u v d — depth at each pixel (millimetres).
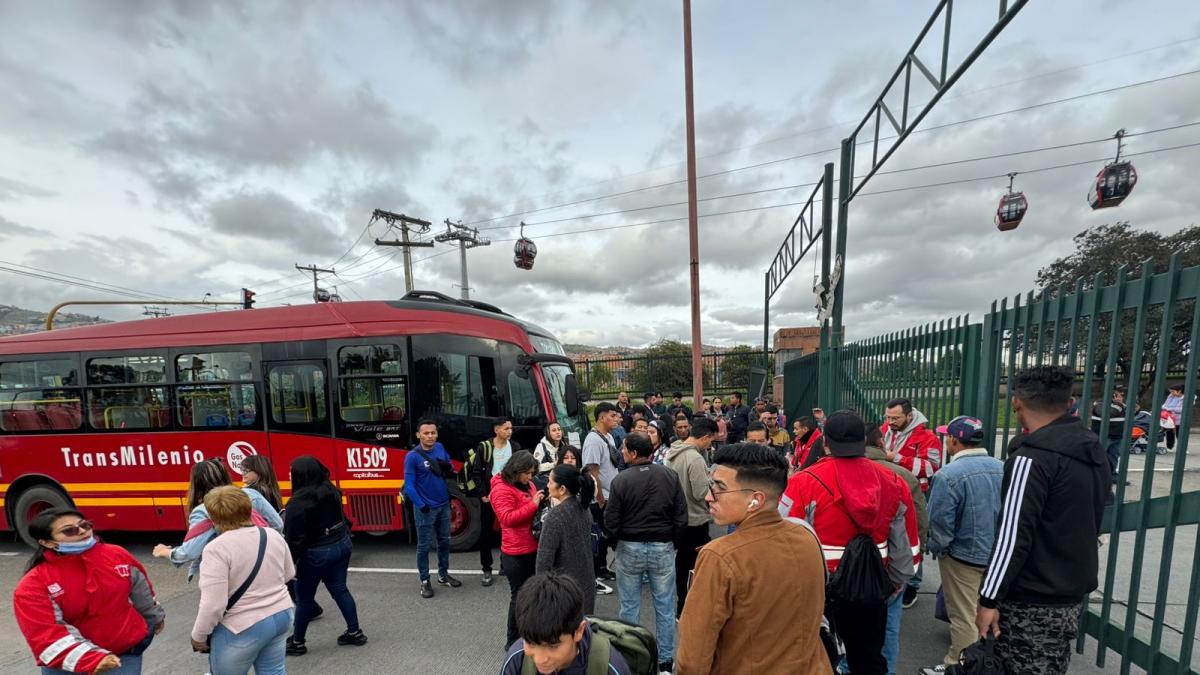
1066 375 2312
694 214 9656
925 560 5168
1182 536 5836
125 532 7336
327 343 6234
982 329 4055
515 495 4043
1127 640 2881
